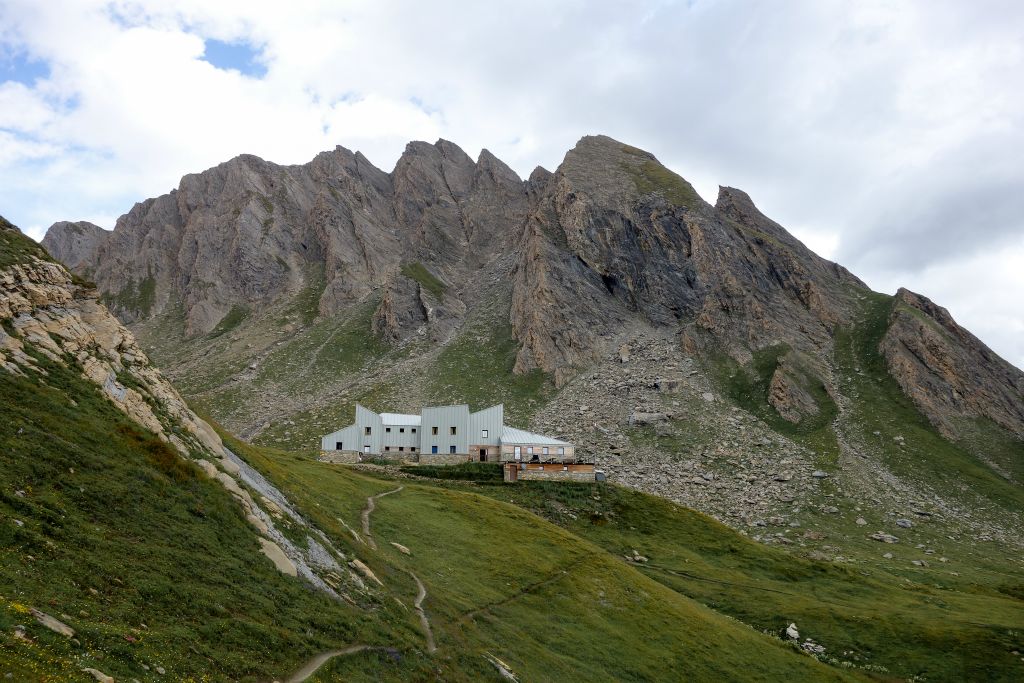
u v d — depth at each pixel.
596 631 61.91
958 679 68.31
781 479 145.62
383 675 35.00
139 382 50.97
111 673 22.27
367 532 64.31
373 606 44.22
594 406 188.88
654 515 106.75
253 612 33.00
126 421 42.75
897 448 162.88
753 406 187.62
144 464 39.38
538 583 67.50
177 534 35.12
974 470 153.88
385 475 108.62
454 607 54.06
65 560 27.19
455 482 108.25
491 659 46.50
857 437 169.25
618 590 72.19
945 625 78.56
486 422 124.56
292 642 32.44
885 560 112.06
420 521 74.94
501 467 114.56
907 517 131.88
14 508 28.34
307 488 68.62
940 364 195.00
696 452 159.38
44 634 21.92
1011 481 154.38
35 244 52.69
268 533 42.78
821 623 79.25
